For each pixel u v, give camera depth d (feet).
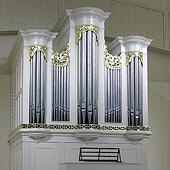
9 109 38.63
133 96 31.45
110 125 30.83
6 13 38.24
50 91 30.17
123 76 31.81
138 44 32.07
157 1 42.32
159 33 41.73
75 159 29.76
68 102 30.27
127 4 41.06
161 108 41.70
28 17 38.52
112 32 40.14
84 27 30.50
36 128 29.01
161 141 41.11
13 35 38.99
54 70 30.45
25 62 30.19
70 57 30.68
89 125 29.63
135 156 30.91
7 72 39.04
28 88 29.94
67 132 29.73
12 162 35.42
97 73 30.58
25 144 29.17
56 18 38.96
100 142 30.37
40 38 30.25
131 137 30.76
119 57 31.94
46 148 29.48
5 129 38.27
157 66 42.34
